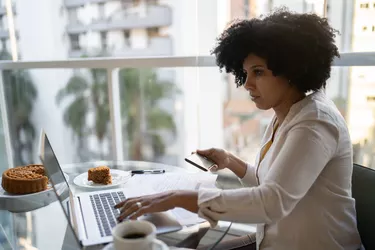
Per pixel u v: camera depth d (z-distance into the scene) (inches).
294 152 34.6
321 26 39.5
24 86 103.1
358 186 44.3
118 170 56.8
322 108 37.8
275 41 37.6
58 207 47.9
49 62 89.7
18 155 110.8
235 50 40.9
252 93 41.5
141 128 95.1
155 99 91.3
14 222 47.4
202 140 85.5
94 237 35.8
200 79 81.0
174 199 35.8
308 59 38.2
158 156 94.8
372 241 41.7
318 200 37.6
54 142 106.7
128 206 36.7
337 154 37.4
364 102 65.5
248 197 33.7
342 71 64.3
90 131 100.5
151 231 28.8
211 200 34.4
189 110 87.7
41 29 97.0
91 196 46.2
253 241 45.8
